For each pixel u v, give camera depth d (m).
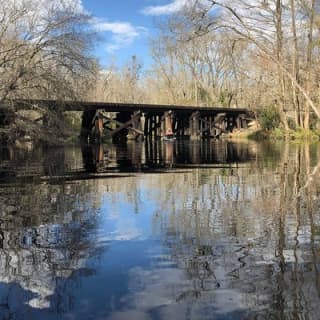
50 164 16.94
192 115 42.53
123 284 4.31
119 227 6.59
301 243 5.50
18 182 11.71
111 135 37.53
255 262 4.84
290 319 3.54
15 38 24.25
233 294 4.02
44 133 26.20
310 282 4.23
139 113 37.66
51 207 8.20
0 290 4.24
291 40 23.66
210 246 5.48
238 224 6.57
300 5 19.42
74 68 25.56
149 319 3.59
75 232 6.30
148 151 25.02
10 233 6.29
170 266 4.79
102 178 12.50
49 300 3.98
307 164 15.23
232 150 24.28
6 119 24.50
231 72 55.91
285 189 9.70
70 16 24.98
